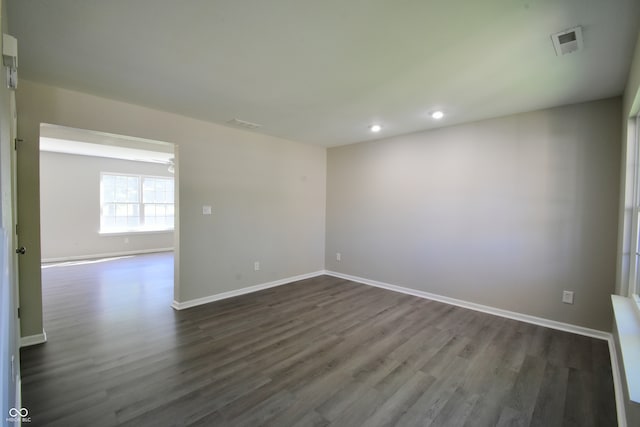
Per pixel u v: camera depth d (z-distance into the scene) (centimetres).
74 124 289
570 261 315
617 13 166
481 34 189
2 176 102
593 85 263
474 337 302
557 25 179
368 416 190
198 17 175
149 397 204
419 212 432
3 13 136
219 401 202
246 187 438
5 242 103
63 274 544
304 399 205
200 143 384
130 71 246
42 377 225
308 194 530
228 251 420
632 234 245
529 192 339
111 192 746
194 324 326
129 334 300
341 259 538
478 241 377
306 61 227
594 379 230
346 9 166
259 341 289
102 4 164
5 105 135
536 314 336
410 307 387
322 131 433
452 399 207
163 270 579
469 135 382
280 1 160
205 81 263
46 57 223
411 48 206
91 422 180
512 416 191
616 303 233
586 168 305
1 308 86
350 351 272
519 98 296
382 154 475
